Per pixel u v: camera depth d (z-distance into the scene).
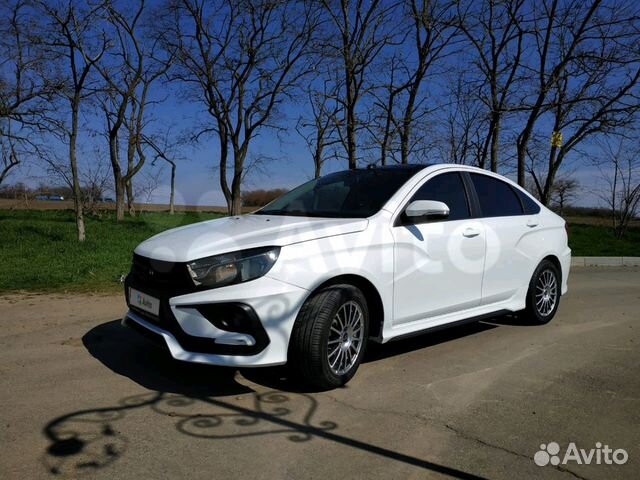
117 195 22.00
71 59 11.51
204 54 17.08
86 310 5.87
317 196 4.74
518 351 4.71
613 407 3.46
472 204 4.85
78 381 3.69
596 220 23.80
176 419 3.11
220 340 3.25
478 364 4.30
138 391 3.53
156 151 25.80
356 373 4.00
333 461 2.67
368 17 9.93
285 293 3.33
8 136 12.27
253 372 3.95
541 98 9.79
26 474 2.47
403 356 4.48
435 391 3.67
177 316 3.34
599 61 9.48
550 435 3.03
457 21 9.74
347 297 3.61
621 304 7.13
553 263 5.84
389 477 2.54
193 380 3.75
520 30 9.88
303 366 3.45
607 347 4.89
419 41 10.26
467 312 4.71
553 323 5.86
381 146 10.88
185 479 2.47
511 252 5.12
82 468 2.54
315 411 3.27
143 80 21.50
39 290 7.00
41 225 16.78
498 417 3.26
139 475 2.50
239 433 2.95
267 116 17.11
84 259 9.61
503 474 2.60
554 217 5.95
